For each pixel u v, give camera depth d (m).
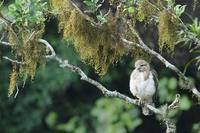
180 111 20.89
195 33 10.83
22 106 23.84
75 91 24.30
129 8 10.59
